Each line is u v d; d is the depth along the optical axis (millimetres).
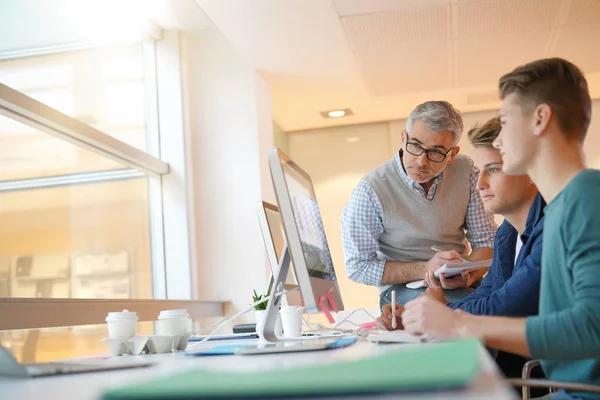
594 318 1040
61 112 3502
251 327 2867
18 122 3354
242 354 1388
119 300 3307
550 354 1073
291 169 1651
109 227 4188
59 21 3895
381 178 3227
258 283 4809
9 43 3398
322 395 549
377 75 5344
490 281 2275
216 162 4961
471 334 1108
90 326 3516
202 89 5031
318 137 6777
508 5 4152
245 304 4809
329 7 4125
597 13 4301
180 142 4855
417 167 3055
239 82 5012
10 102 3072
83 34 4152
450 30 4516
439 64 5160
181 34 4984
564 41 4770
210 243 4895
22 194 3354
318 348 1356
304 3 4066
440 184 3199
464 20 4355
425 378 516
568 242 1123
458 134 3059
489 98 6035
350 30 4473
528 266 1776
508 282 1804
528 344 1074
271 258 2420
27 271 3352
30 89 3539
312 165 6762
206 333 4672
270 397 541
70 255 3744
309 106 6043
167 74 4918
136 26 4688
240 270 4844
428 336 1376
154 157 4625
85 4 4172
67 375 1067
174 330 1831
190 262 4770
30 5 3613
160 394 536
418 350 690
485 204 2051
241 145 4953
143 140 4820
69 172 3805
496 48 4879
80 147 3928
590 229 1097
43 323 2627
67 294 3680
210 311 4629
